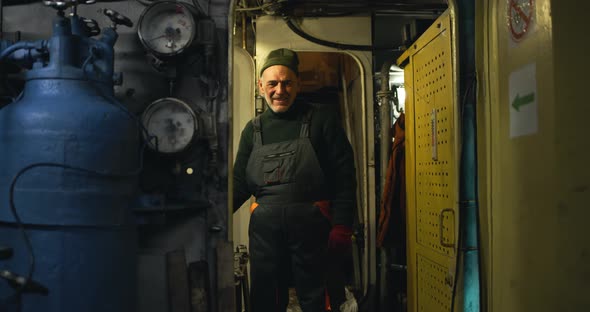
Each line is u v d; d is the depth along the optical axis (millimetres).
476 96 2098
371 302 3742
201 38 1885
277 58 2656
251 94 3787
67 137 1431
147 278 1722
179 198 1946
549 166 1577
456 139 2121
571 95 1521
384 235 3455
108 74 1627
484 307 2076
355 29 3867
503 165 1926
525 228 1746
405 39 3129
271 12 3637
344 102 4258
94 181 1461
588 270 1481
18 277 1291
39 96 1485
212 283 1934
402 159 3461
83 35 1672
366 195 3836
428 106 2557
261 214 2572
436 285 2471
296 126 2643
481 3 2092
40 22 2033
